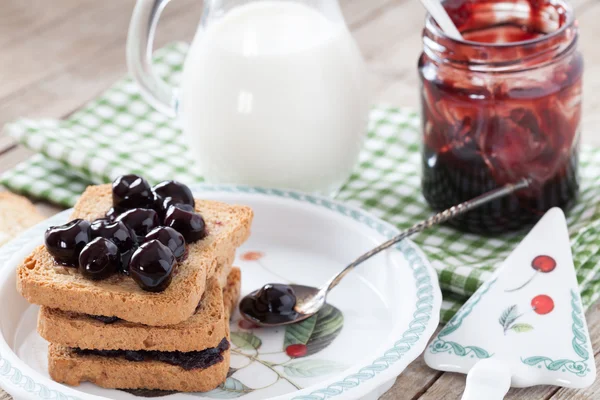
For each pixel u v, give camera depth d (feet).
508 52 2.54
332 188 2.79
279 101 2.65
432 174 2.71
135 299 2.30
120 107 3.18
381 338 2.42
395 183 2.89
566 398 2.33
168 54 3.39
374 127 3.10
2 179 2.90
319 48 2.67
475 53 2.55
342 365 2.38
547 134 2.61
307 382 2.34
